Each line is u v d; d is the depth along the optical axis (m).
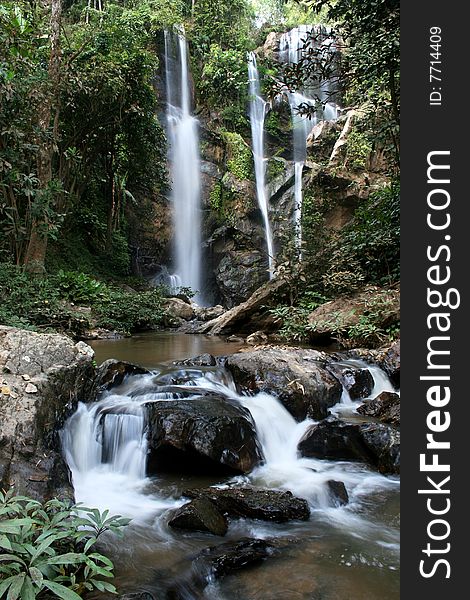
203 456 3.69
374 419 4.85
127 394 4.55
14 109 9.20
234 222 18.78
